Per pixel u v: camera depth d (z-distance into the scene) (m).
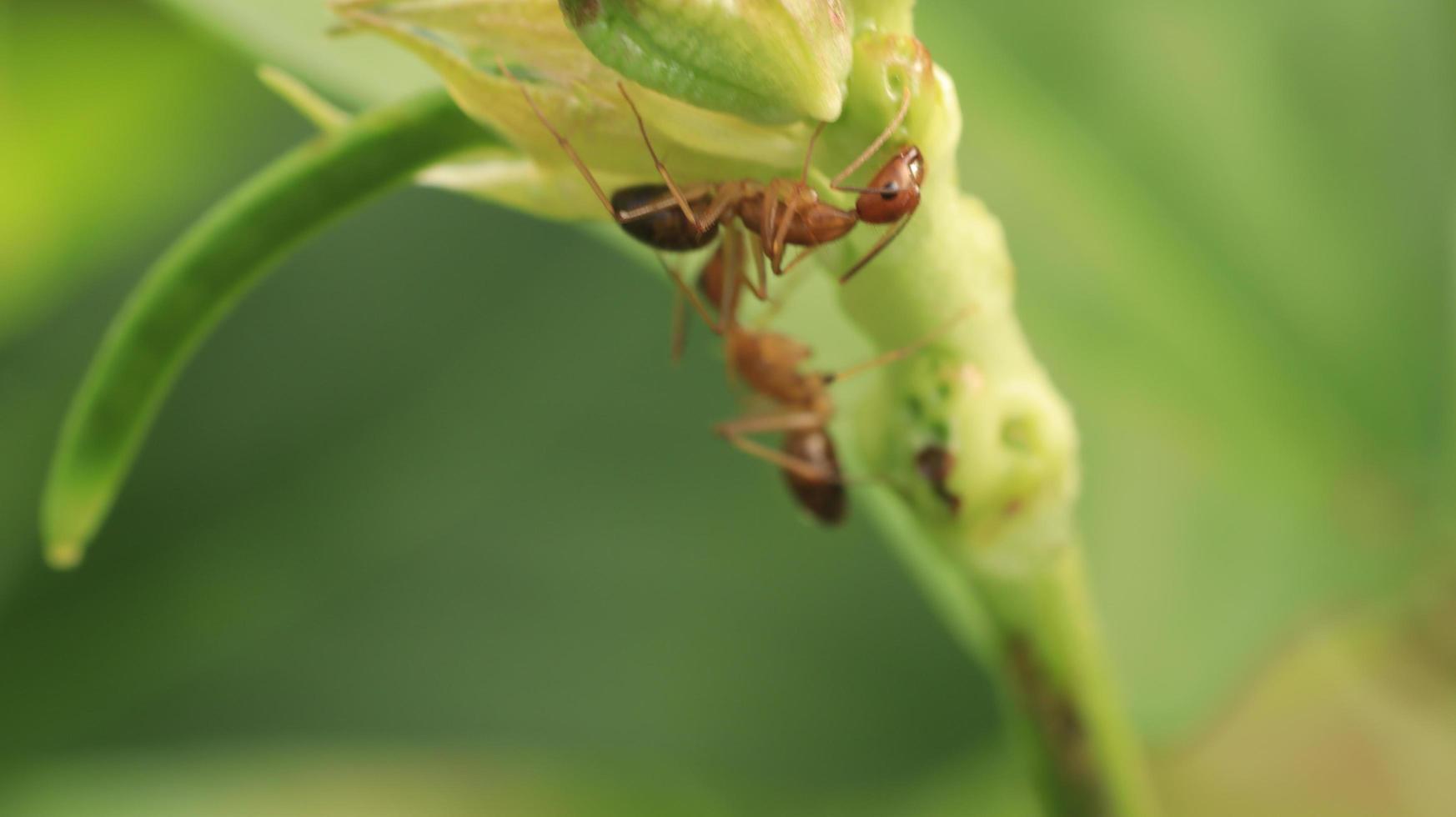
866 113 0.11
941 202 0.11
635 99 0.11
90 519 0.12
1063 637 0.12
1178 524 0.14
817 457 0.13
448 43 0.11
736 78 0.11
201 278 0.11
